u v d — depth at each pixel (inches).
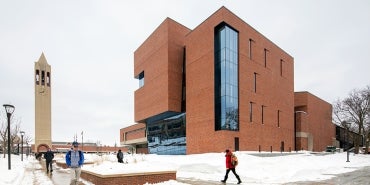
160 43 1769.2
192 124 1488.7
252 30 1563.7
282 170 689.0
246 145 1386.6
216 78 1371.8
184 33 1785.2
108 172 472.4
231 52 1384.1
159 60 1769.2
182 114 1690.5
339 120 2001.7
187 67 1588.3
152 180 499.5
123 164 596.4
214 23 1384.1
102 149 4722.0
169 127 1851.6
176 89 1678.2
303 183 531.5
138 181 481.1
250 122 1446.9
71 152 413.4
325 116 2741.1
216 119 1339.8
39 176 645.3
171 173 532.4
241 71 1421.0
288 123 1932.8
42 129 3117.6
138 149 3134.8
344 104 2031.3
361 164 1006.4
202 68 1446.9
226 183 535.5
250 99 1471.5
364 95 1910.7
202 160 904.3
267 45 1720.0
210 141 1333.7
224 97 1307.8
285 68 1962.4
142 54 2098.9
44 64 3238.2
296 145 2193.7
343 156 1368.1
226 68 1338.6
